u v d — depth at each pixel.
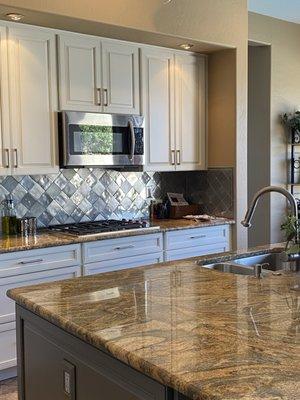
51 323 1.79
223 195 4.61
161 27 3.79
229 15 4.30
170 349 1.34
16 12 3.17
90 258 3.55
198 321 1.57
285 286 2.01
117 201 4.45
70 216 4.14
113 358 1.47
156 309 1.71
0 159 3.38
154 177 4.73
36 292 1.98
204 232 4.29
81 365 1.64
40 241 3.36
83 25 3.50
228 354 1.30
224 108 4.52
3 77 3.36
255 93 5.54
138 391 1.38
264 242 5.59
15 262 3.17
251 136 5.60
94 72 3.81
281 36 5.50
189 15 3.98
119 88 3.96
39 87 3.53
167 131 4.33
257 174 5.59
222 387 1.11
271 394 1.07
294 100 5.71
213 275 2.23
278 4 4.93
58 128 3.65
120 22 3.55
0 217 3.72
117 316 1.64
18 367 2.06
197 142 4.59
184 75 4.43
